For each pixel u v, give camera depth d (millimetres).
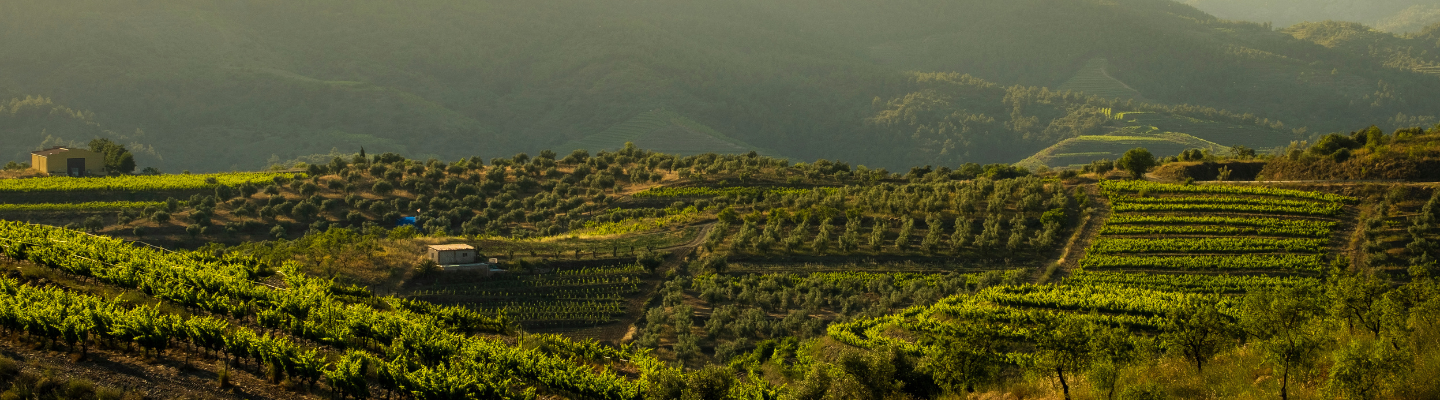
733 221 128625
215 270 60062
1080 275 100375
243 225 139500
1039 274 104750
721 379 40406
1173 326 35938
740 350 82812
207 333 38719
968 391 39281
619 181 167750
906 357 42531
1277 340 30516
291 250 100125
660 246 117938
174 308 48906
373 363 39844
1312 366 29875
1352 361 27141
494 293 96062
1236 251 104188
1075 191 132625
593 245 116688
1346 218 112000
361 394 35906
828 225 121812
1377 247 100750
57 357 36656
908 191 140125
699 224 129750
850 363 39781
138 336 37750
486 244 111125
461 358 43188
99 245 63594
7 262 53250
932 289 96188
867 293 100375
